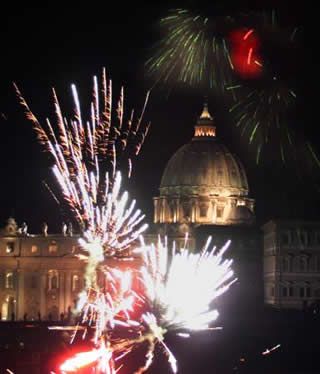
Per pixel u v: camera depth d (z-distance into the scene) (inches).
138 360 3464.6
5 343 5885.8
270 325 6432.1
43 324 6850.4
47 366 4362.7
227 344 5290.4
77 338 4362.7
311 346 5472.4
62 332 5708.7
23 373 4239.7
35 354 4586.6
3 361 4488.2
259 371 4630.9
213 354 4909.0
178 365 4621.1
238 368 4660.4
